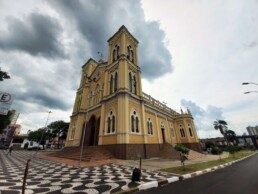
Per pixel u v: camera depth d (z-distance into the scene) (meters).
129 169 10.08
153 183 6.39
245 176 8.66
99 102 22.02
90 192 5.21
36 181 6.70
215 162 15.45
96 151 15.00
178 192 5.59
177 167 11.28
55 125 51.09
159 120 26.38
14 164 12.38
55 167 11.01
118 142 15.16
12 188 5.51
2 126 24.19
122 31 22.61
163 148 20.88
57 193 5.07
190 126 32.59
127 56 21.92
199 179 7.88
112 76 21.55
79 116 25.80
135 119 18.08
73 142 23.84
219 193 5.46
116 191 5.34
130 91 19.58
